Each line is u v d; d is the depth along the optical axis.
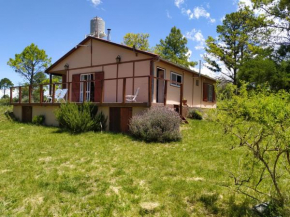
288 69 16.36
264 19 18.08
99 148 6.74
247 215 2.88
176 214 3.00
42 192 3.71
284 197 2.86
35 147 6.95
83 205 3.26
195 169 4.78
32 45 27.17
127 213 3.05
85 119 9.34
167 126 7.75
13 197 3.54
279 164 3.22
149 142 7.52
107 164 5.22
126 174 4.51
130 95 10.46
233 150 6.18
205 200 3.35
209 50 24.39
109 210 3.11
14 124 12.38
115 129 9.80
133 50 10.86
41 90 12.84
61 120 9.84
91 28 15.02
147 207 3.20
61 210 3.15
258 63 17.08
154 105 9.19
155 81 10.77
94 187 3.91
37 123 12.50
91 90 12.69
